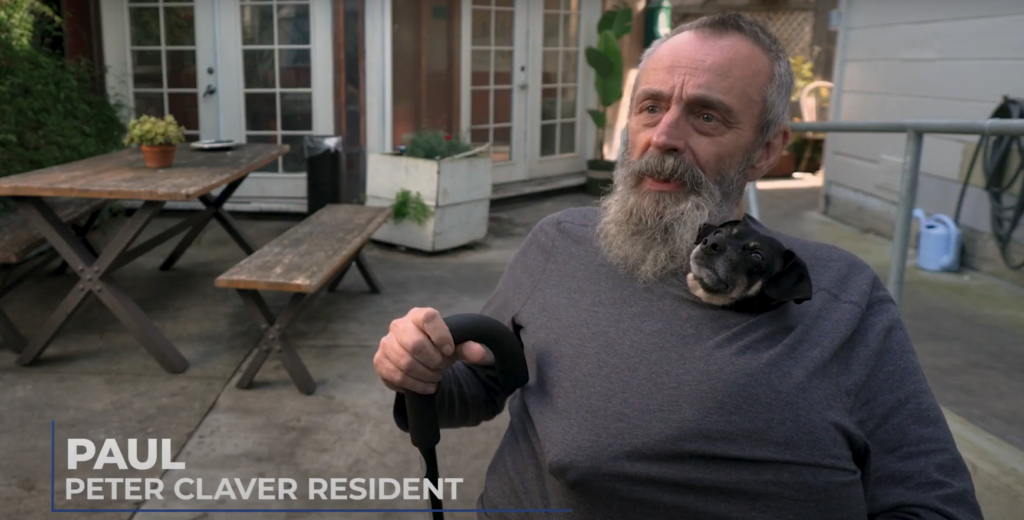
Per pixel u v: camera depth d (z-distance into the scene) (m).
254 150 4.80
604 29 7.31
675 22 9.14
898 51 5.29
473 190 5.62
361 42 6.07
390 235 5.62
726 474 1.05
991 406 2.46
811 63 9.11
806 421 1.04
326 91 6.15
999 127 2.00
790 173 7.99
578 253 1.29
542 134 7.48
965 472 1.08
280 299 4.52
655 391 1.09
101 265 3.44
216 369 3.53
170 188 3.35
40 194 3.32
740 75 1.18
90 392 3.26
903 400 1.09
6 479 2.59
